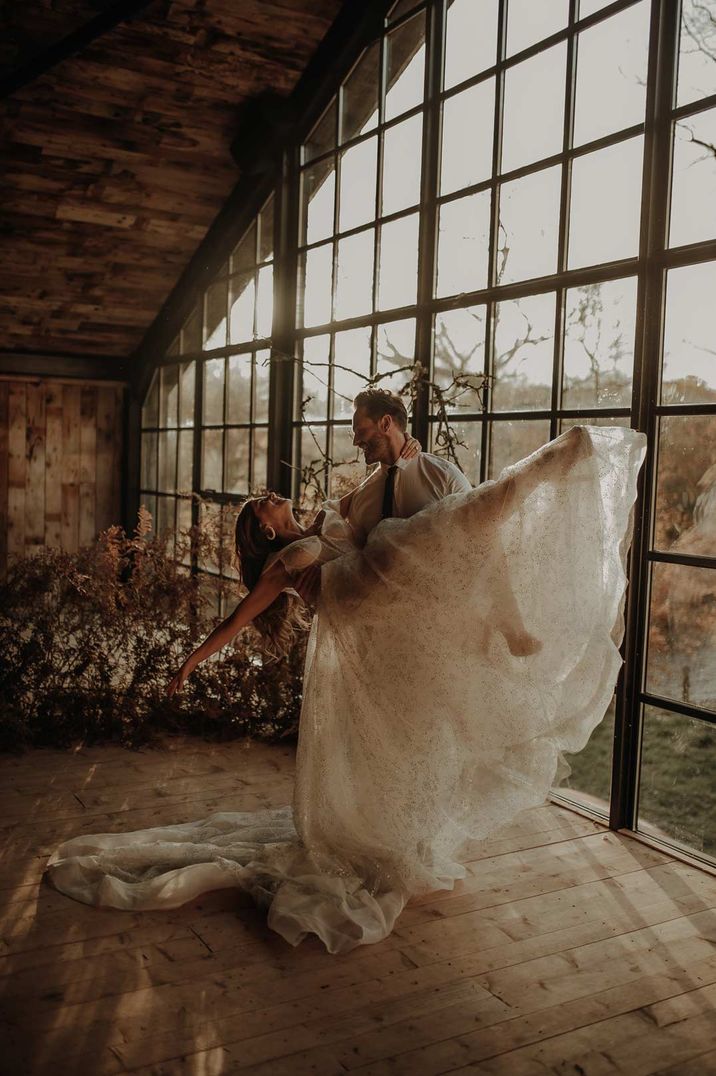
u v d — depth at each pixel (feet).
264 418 19.63
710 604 10.22
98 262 21.38
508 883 9.73
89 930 8.49
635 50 11.07
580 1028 7.18
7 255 20.52
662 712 10.81
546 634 8.55
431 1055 6.81
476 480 13.43
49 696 14.53
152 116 17.93
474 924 8.82
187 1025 7.11
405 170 15.21
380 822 8.97
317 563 9.30
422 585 8.70
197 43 16.58
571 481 8.51
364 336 16.22
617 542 8.58
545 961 8.16
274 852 9.50
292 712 14.78
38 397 24.53
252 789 12.46
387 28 15.70
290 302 18.37
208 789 12.41
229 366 21.04
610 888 9.64
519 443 12.73
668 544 10.67
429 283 14.44
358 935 8.34
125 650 14.90
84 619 14.78
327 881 8.97
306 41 16.98
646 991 7.72
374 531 9.02
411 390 13.99
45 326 23.17
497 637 8.63
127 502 25.72
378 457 9.47
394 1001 7.50
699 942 8.54
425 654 8.75
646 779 11.05
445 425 13.64
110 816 11.32
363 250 16.28
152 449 25.09
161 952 8.16
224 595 15.53
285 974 7.86
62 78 16.83
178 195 19.92
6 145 17.89
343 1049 6.86
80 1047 6.79
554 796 12.35
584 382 11.76
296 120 17.80
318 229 17.63
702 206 10.21
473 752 8.68
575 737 8.63
